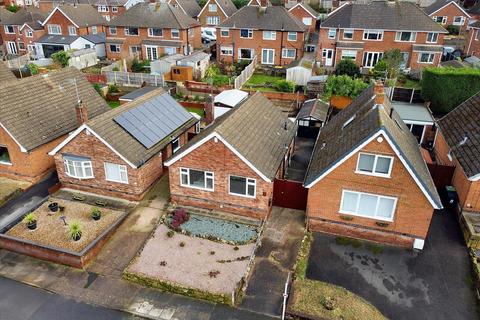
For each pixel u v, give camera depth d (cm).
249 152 2286
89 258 2083
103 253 2148
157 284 1917
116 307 1822
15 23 7506
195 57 5541
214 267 2027
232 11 8188
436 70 3956
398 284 1941
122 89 4991
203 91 4903
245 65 5897
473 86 3869
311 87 4697
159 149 2719
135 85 5072
